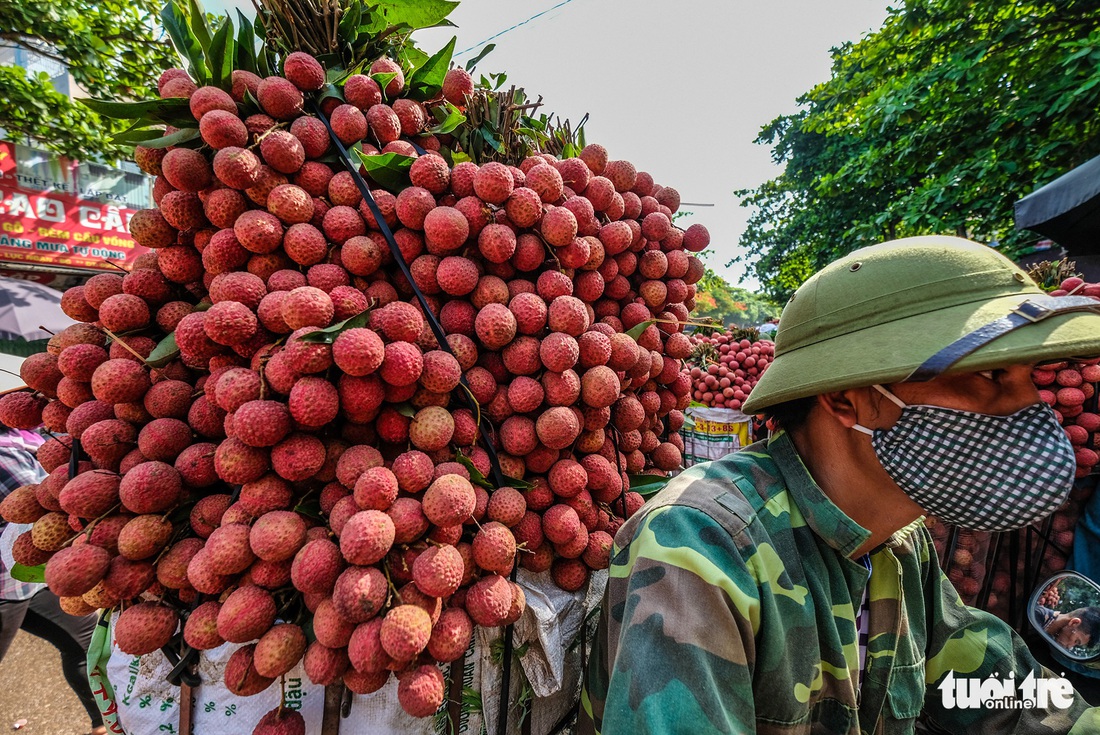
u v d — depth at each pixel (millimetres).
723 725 708
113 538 933
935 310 825
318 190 1132
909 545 1126
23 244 6176
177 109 1128
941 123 5781
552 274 1180
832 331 908
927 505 881
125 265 6957
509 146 1552
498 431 1146
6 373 2562
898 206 6277
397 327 970
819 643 910
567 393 1104
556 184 1209
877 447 883
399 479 935
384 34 1370
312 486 1000
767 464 1025
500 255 1106
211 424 1029
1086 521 2146
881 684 1040
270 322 962
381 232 1121
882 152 6508
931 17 5922
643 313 1411
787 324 1019
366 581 822
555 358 1069
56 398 1168
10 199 6078
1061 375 2104
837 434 950
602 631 1086
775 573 874
